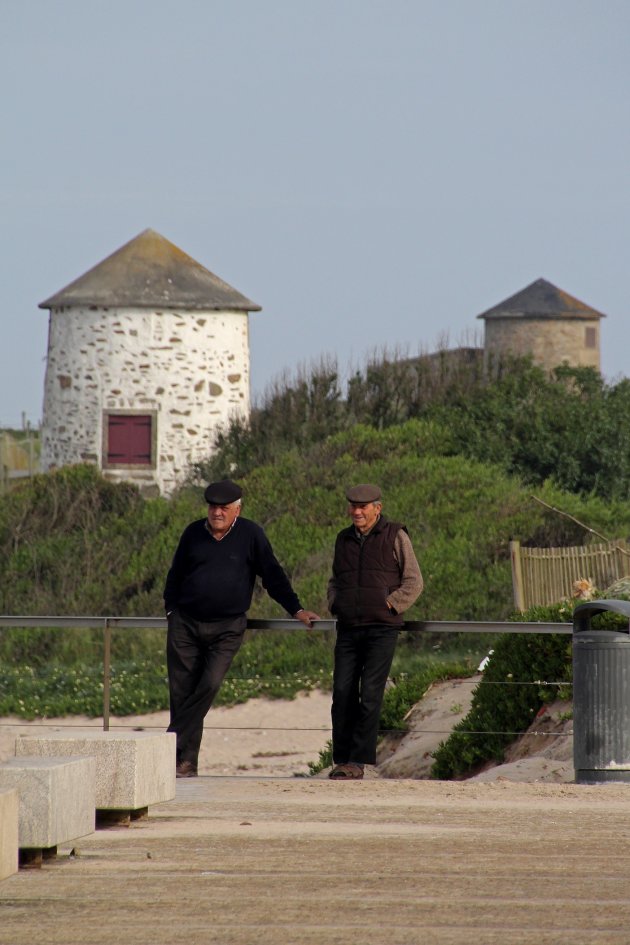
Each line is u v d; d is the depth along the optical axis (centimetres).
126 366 12356
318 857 2166
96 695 6844
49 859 2155
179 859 2155
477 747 4147
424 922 1738
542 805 2744
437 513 8612
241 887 1948
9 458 13575
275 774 5547
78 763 2198
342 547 3419
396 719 4966
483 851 2214
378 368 11250
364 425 10281
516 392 10538
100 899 1881
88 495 9506
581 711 3139
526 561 7231
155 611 8200
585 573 7088
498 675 4175
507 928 1706
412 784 3111
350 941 1647
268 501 9238
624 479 9662
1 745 5997
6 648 7856
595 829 2428
